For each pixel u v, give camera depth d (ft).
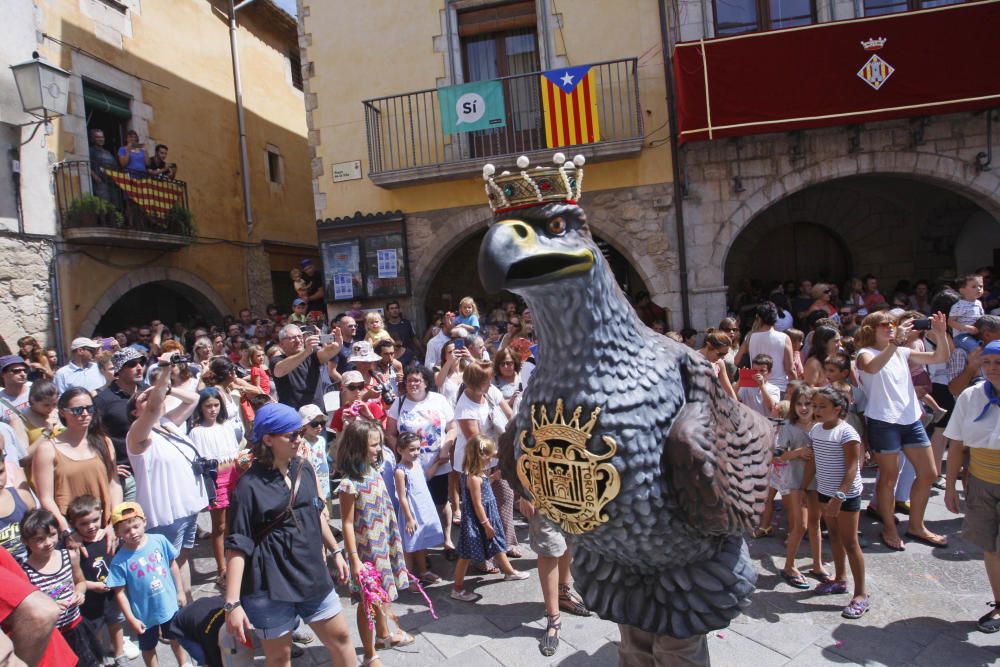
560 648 11.68
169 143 39.86
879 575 13.74
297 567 9.20
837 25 27.40
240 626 8.77
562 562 12.99
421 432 16.38
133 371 15.24
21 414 14.93
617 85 31.42
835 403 12.40
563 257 5.44
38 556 10.08
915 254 37.81
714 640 11.66
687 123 28.58
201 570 16.46
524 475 6.61
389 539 12.57
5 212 29.45
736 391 19.66
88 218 32.35
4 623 6.60
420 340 33.68
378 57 33.68
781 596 13.14
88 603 11.27
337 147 34.24
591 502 5.96
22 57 30.32
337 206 34.40
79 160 33.22
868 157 29.86
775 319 19.53
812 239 39.55
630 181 31.58
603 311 5.89
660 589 6.61
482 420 14.78
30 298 30.48
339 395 17.95
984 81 26.99
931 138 29.48
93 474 12.37
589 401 5.84
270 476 9.45
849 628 11.82
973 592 12.88
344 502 12.00
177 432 13.85
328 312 34.65
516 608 13.32
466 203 33.22
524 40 33.30
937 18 26.99
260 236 47.60
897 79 27.32
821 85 27.68
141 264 36.86
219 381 16.30
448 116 31.19
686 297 31.30
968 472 11.85
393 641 12.04
